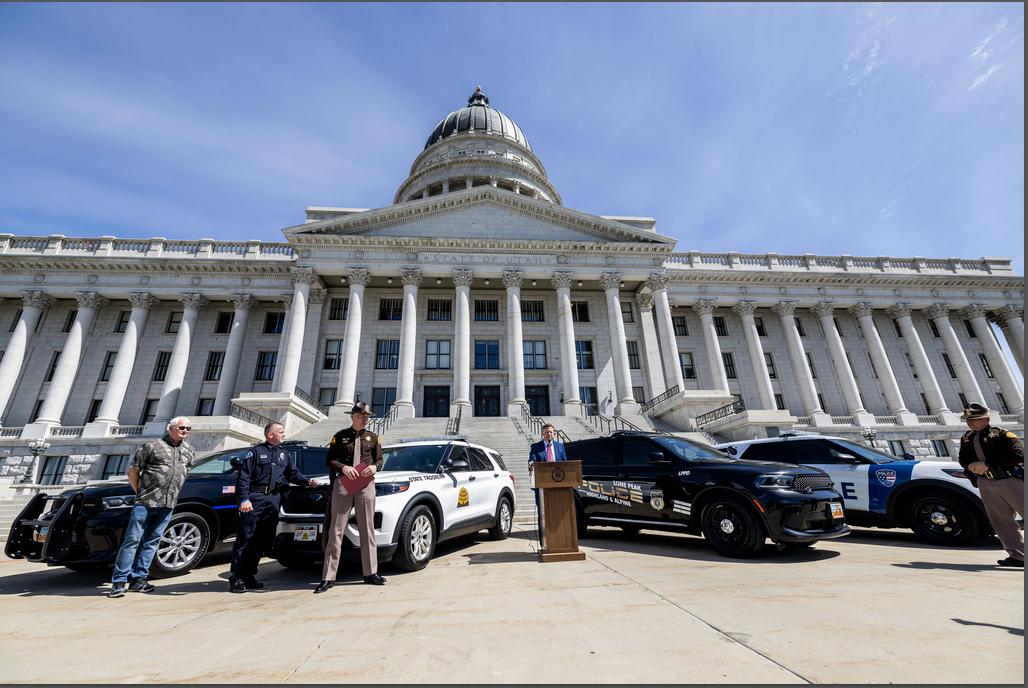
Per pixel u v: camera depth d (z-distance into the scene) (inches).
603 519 335.6
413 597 179.6
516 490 578.9
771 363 1421.0
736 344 1419.8
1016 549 212.2
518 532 402.9
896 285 1456.7
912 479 306.3
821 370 1423.5
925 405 1395.2
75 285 1210.0
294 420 919.7
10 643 129.3
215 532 281.0
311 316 1224.8
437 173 1955.0
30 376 1187.3
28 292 1176.8
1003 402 1401.3
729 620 132.0
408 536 235.8
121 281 1231.5
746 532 249.3
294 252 1323.8
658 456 301.4
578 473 262.4
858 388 1417.3
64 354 1136.8
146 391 1210.0
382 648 117.8
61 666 109.0
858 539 320.8
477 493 315.6
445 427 912.9
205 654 116.7
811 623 127.6
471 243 1195.9
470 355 1266.0
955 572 202.7
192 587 225.9
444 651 114.1
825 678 90.6
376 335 1254.3
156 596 204.7
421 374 1211.9
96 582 251.0
